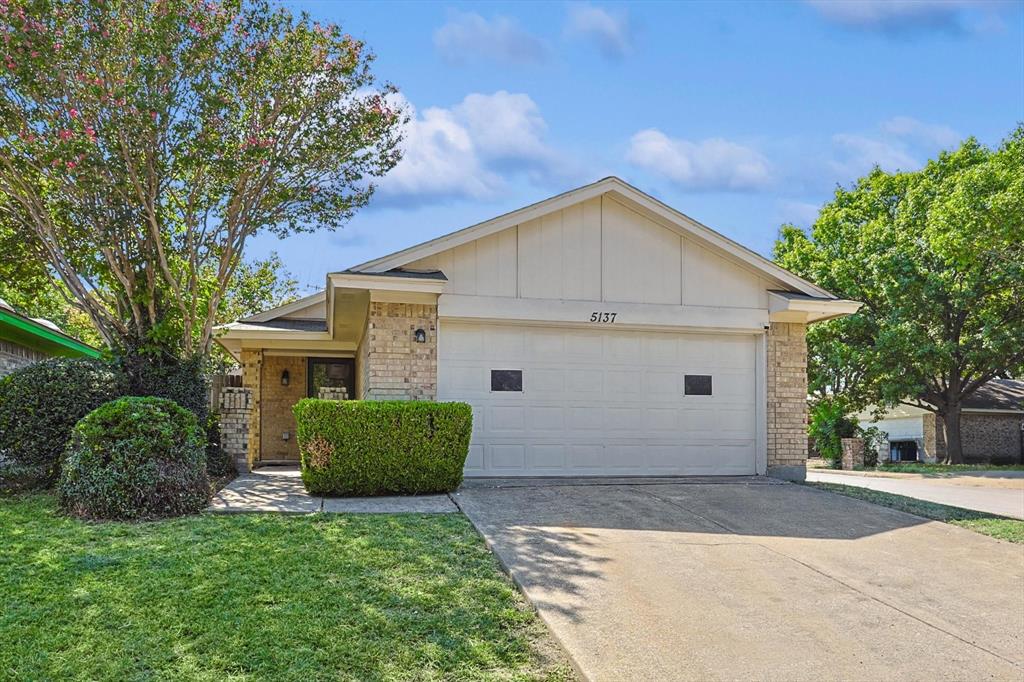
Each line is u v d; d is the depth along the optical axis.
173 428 8.14
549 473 11.20
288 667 4.44
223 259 12.61
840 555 7.23
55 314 22.95
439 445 9.41
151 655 4.50
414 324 10.75
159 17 10.52
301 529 7.18
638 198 11.48
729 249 11.80
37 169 11.41
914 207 23.61
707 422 11.90
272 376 17.95
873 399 25.78
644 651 4.88
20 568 5.79
